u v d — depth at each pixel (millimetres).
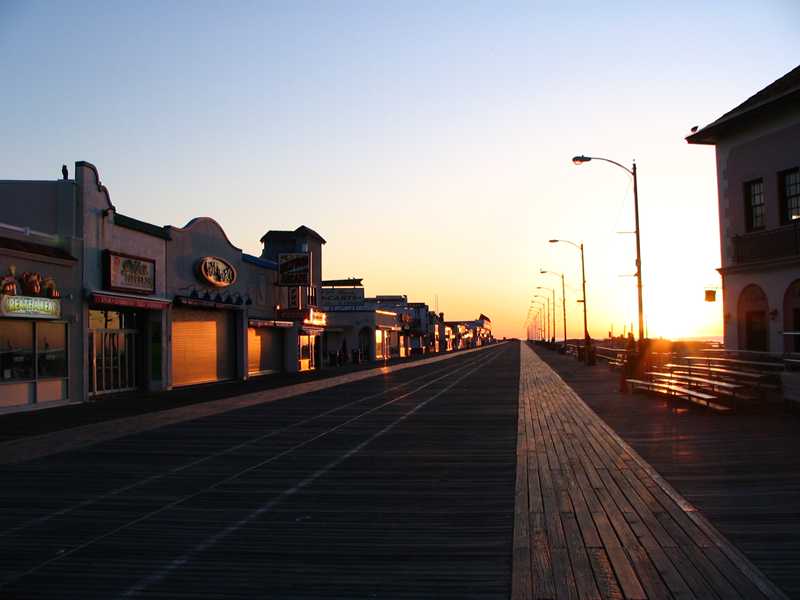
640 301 27391
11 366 20391
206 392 28188
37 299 21094
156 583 5793
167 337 29672
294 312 43312
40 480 10250
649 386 21547
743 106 23500
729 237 24203
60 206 23453
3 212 23516
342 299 76188
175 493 9289
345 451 12750
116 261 25172
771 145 22328
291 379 37531
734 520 7312
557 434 14281
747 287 23438
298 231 46156
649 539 6730
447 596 5395
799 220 21047
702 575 5680
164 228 29516
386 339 84875
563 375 36312
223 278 34531
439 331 144750
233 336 37250
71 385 23000
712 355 23797
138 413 20016
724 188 24516
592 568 5930
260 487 9633
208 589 5633
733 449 11656
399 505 8453
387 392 27516
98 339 26359
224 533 7297
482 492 9094
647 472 9945
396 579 5801
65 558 6484
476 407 20672
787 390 16016
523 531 7133
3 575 6027
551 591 5406
